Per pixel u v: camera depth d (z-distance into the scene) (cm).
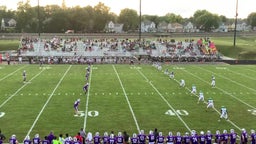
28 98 2997
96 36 8575
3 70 4753
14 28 11681
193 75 4434
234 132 1992
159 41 7069
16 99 2955
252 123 2348
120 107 2719
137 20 14000
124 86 3597
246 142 1912
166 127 2241
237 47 7475
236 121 2392
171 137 1870
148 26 16200
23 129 2164
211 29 14725
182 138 1886
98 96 3106
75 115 2480
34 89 3391
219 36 9362
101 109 2653
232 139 1908
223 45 7762
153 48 6588
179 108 2712
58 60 5703
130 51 6444
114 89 3431
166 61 5981
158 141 1875
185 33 9131
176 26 15975
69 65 5475
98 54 6297
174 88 3522
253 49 7244
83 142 1909
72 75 4356
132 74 4488
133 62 5825
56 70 4831
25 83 3716
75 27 11306
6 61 5872
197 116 2500
